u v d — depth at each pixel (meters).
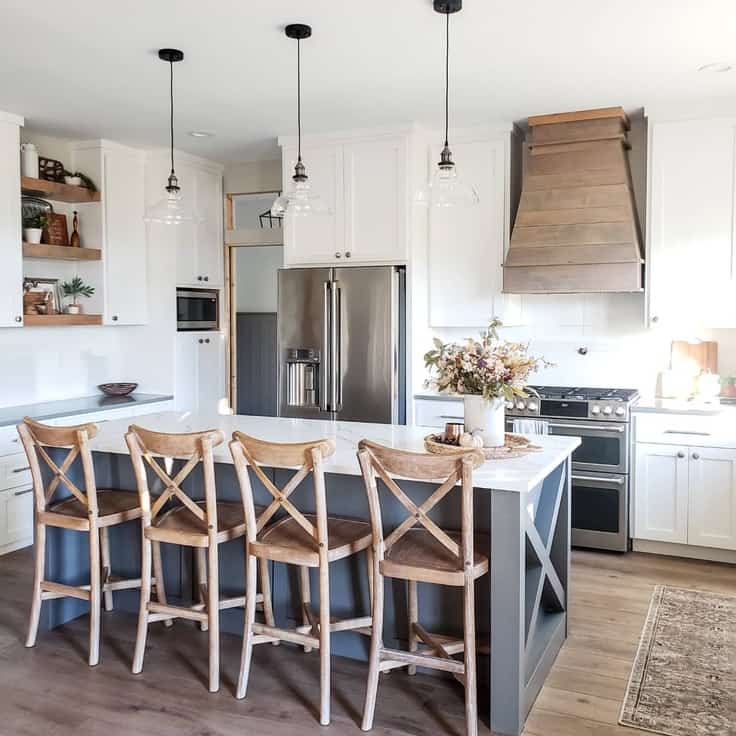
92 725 2.58
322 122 4.70
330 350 4.89
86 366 5.52
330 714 2.63
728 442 4.10
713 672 2.93
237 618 3.31
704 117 4.27
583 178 4.49
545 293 4.66
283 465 2.64
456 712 2.66
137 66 3.66
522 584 2.50
